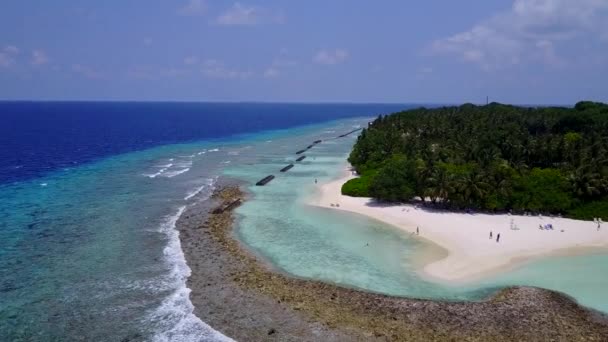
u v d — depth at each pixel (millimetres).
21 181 92375
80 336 35594
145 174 102625
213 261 50500
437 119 141875
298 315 38781
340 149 154250
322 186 90688
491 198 70375
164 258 51188
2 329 36250
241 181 95938
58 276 46000
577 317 39250
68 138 185000
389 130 127750
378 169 91125
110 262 49781
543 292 43500
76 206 72625
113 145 162375
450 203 74125
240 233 60875
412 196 76312
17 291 42594
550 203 69625
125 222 64375
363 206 74562
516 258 52750
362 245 56781
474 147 91625
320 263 50781
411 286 45156
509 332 36750
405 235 60594
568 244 57438
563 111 153000
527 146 89750
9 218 65125
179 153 142000
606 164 76875
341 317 38562
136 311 39375
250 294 42531
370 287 44781
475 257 53000
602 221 66500
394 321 38094
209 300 41406
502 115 148375
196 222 65062
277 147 161250
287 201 78375
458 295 43281
